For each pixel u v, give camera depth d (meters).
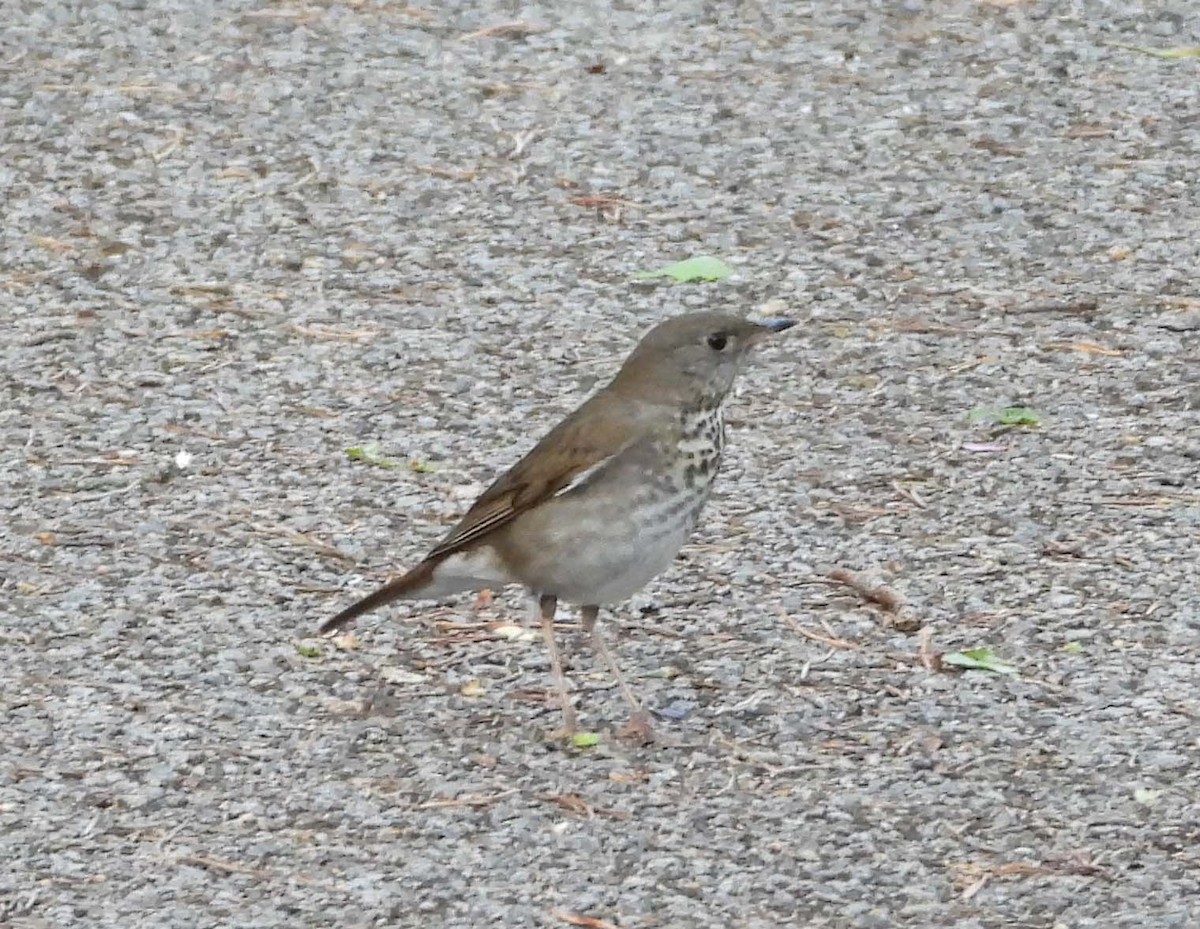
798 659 11.13
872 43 19.27
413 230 16.27
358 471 13.14
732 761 10.20
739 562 12.12
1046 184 16.86
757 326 10.38
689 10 19.91
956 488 12.89
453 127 17.81
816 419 13.76
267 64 18.86
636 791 9.93
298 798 9.85
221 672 10.98
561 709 10.67
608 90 18.42
